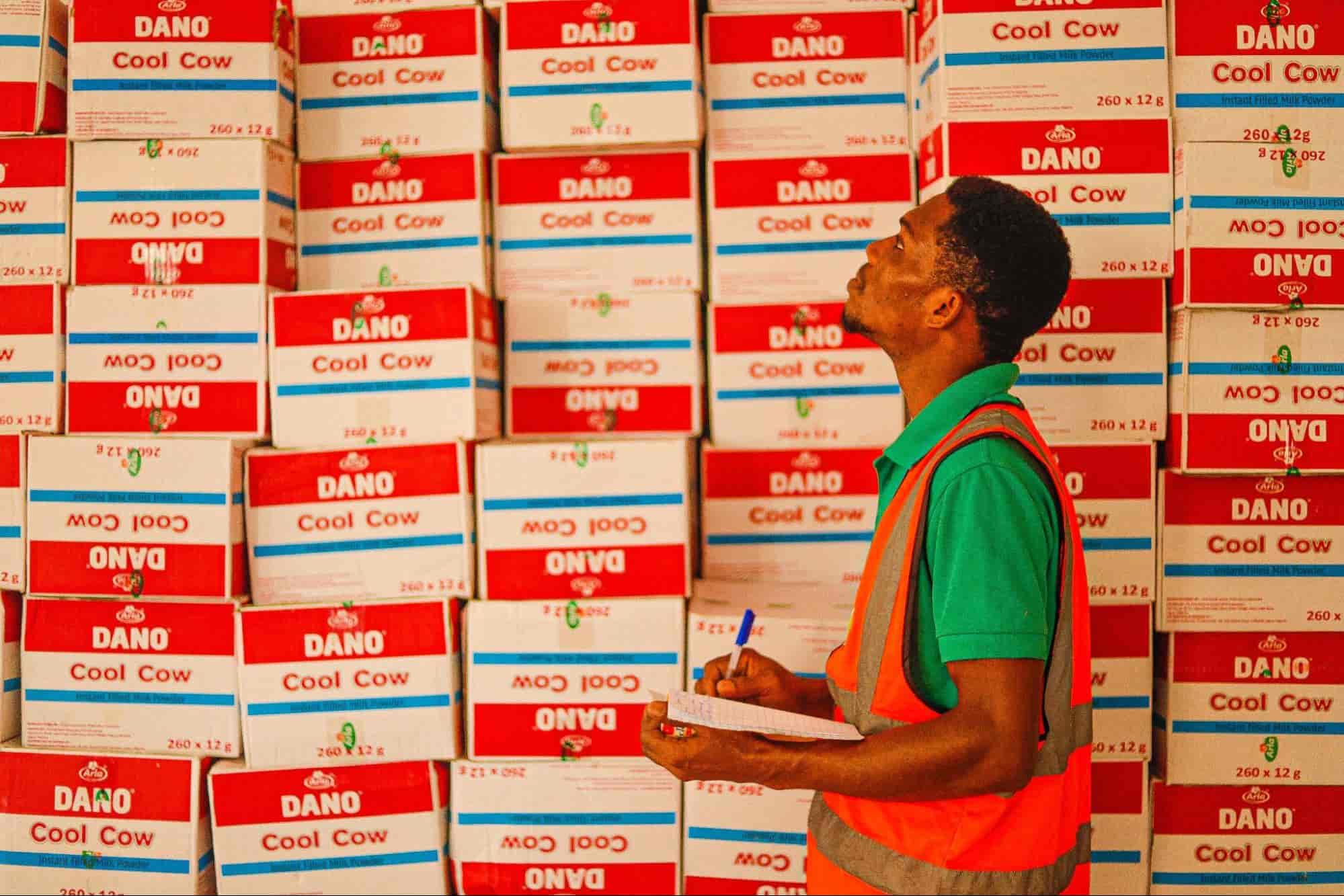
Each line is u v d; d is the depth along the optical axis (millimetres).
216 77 1763
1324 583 1680
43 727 1739
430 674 1695
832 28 1879
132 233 1766
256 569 1701
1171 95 1692
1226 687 1697
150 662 1721
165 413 1748
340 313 1720
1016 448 1079
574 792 1708
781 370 1862
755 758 1093
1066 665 1097
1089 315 1690
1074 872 1146
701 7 1959
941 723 1006
